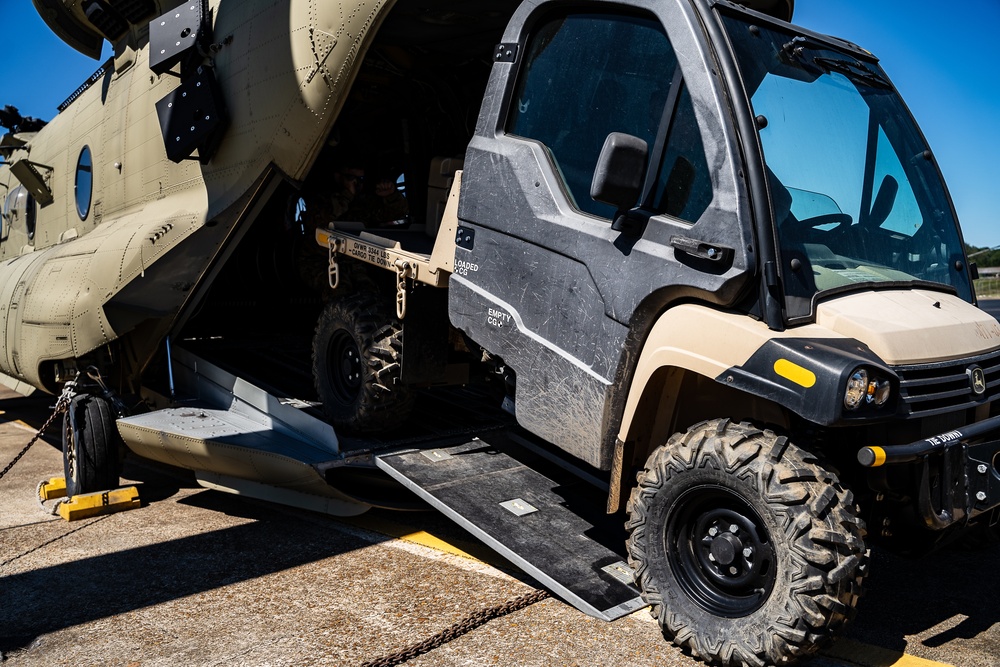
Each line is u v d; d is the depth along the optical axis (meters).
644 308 3.06
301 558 4.04
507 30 3.85
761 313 2.79
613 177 2.92
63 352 5.51
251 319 6.94
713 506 2.92
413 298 4.21
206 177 5.21
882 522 3.17
